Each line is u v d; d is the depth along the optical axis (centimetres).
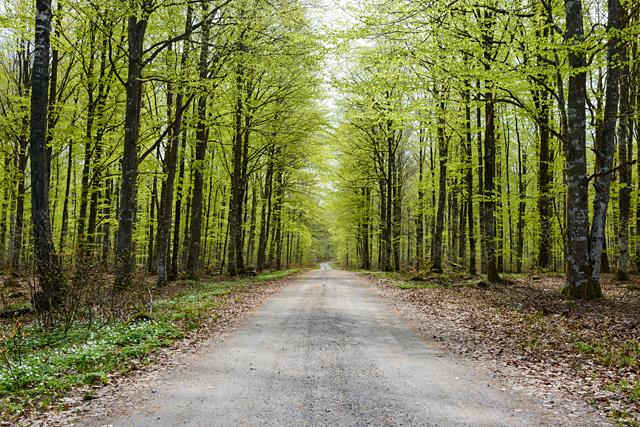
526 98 1472
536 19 1299
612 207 2278
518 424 450
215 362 703
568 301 1184
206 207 3322
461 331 948
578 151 1238
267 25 1702
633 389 539
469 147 2198
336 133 2673
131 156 1506
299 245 5872
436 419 464
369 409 495
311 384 588
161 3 1356
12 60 2172
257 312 1223
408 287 1841
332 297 1582
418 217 3356
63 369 646
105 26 1477
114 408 505
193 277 2222
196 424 455
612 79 1262
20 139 1939
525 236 3250
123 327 912
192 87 1480
